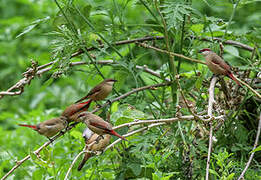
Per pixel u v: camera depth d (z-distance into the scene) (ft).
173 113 31.78
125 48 40.14
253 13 39.09
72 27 31.45
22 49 58.70
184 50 35.14
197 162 30.35
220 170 26.68
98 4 36.47
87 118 27.86
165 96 35.70
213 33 35.01
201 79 30.63
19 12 67.72
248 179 28.60
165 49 35.37
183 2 29.78
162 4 32.68
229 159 30.25
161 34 35.68
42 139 39.45
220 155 26.63
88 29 33.40
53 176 30.71
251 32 34.91
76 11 32.99
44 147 27.40
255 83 34.14
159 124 29.37
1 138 40.88
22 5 69.10
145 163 28.89
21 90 30.68
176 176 30.66
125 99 34.19
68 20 31.30
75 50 32.73
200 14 31.30
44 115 43.14
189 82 32.86
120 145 33.99
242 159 29.96
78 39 30.94
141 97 33.94
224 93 32.58
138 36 35.70
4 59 56.90
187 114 31.32
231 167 28.94
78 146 34.76
